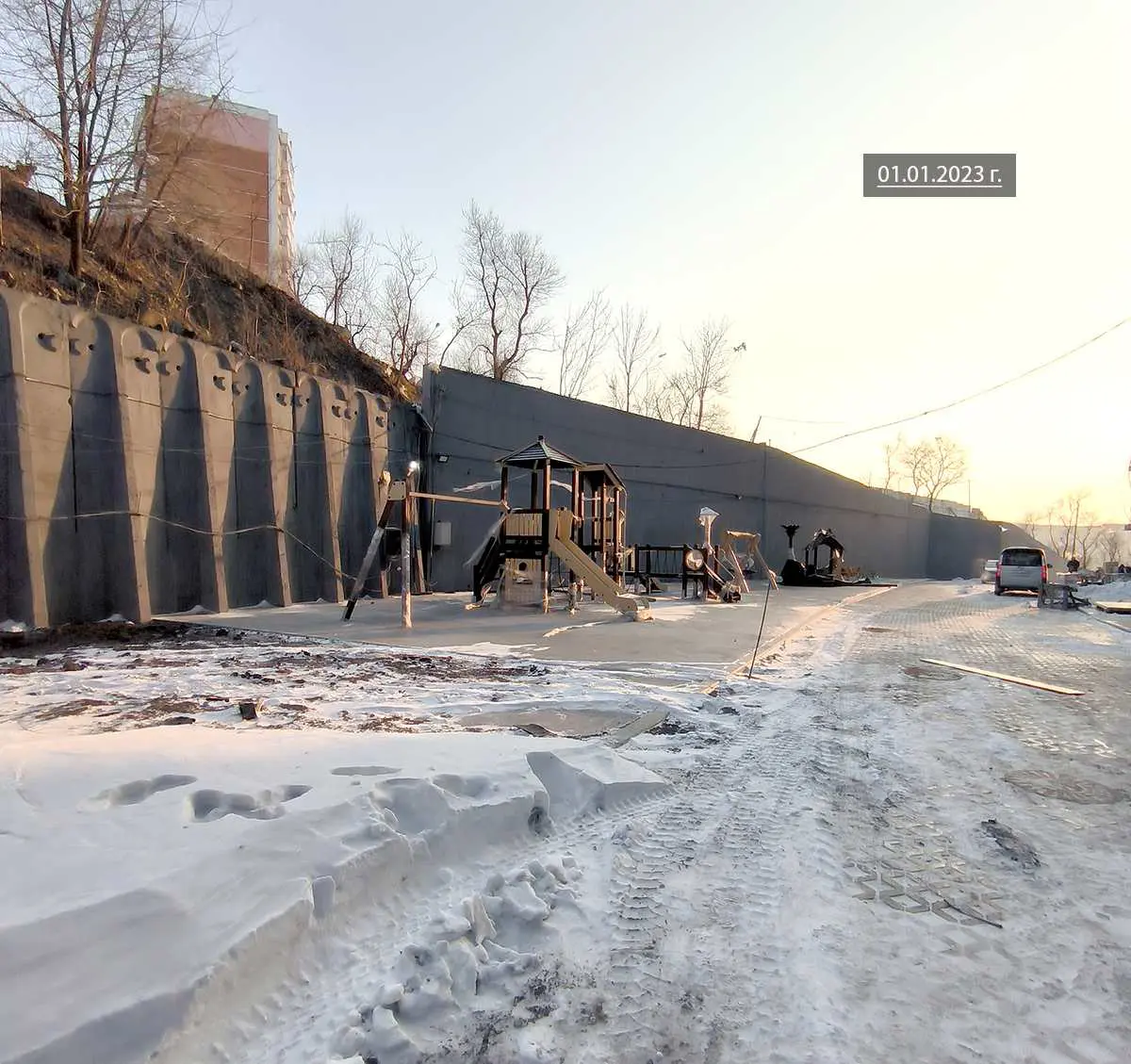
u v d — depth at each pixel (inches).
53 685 269.4
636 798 178.2
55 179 542.6
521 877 130.5
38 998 78.9
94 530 454.3
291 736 182.4
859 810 177.6
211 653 353.7
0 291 407.5
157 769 148.0
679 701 274.1
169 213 666.2
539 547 583.8
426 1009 96.7
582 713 251.8
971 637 509.4
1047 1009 102.1
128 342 480.1
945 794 190.5
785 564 1185.4
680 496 1176.8
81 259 570.9
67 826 119.2
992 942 119.3
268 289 880.3
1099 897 135.7
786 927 122.3
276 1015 92.4
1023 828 168.1
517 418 949.2
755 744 229.3
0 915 89.4
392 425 784.9
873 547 1553.9
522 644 403.9
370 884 116.8
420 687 282.0
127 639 404.2
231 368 564.1
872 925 123.8
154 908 94.8
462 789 154.2
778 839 158.4
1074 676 360.8
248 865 109.3
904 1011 101.0
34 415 420.2
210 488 530.0
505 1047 91.6
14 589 410.3
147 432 492.4
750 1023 97.7
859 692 314.7
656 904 128.8
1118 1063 91.7
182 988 83.9
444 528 839.7
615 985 105.3
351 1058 85.6
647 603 615.5
